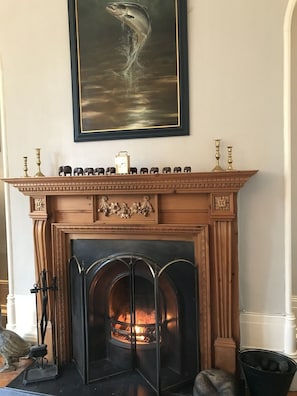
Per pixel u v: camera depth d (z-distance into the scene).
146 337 2.30
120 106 2.37
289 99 2.10
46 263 2.43
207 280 2.15
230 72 2.18
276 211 2.15
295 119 2.76
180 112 2.26
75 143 2.47
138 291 2.35
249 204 2.19
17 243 2.65
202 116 2.24
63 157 2.50
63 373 2.30
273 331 2.18
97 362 2.38
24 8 2.51
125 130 2.36
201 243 2.15
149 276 2.26
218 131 2.22
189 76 2.25
